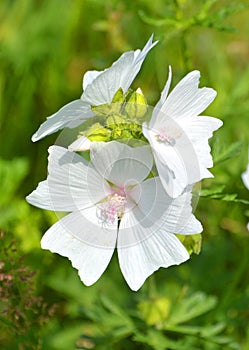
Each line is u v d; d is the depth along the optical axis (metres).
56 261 0.50
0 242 0.43
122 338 0.48
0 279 0.41
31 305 0.43
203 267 0.50
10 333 0.45
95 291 0.50
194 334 0.45
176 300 0.47
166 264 0.36
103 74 0.34
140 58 0.35
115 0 0.51
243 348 0.49
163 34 0.49
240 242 0.52
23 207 0.49
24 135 0.56
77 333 0.50
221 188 0.41
